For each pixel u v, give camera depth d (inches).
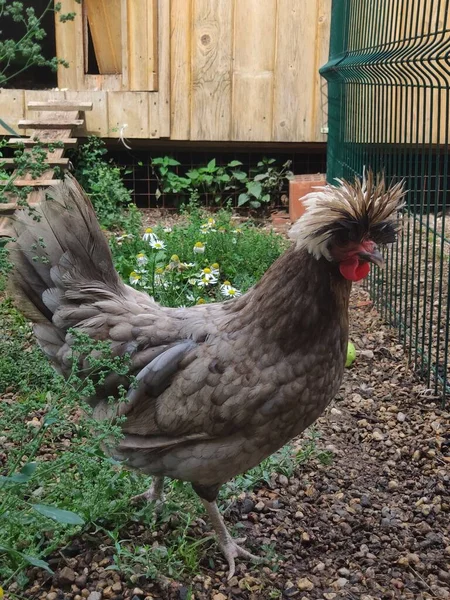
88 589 25.3
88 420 24.2
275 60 78.0
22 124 72.0
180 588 25.6
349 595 26.3
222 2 76.6
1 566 24.8
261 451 25.8
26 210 28.7
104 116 79.0
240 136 79.9
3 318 44.2
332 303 24.5
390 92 49.4
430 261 58.8
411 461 35.5
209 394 24.6
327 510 31.3
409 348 45.6
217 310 26.9
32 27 23.6
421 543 29.3
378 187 24.1
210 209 81.0
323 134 80.0
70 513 21.1
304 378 24.6
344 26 61.2
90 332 27.0
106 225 67.3
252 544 28.9
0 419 25.7
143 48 77.7
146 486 31.0
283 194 81.7
